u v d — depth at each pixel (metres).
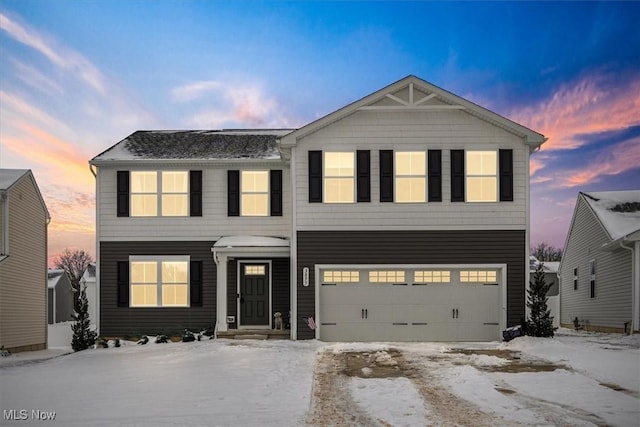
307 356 15.17
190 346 17.86
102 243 21.77
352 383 11.68
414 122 19.83
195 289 21.67
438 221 19.61
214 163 21.88
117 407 9.85
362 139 19.83
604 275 25.00
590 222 26.81
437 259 19.52
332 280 19.70
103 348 19.31
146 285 21.70
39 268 25.09
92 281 41.00
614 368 12.83
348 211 19.67
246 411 9.45
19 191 22.94
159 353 16.62
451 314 19.53
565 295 31.20
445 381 11.79
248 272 21.91
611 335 21.19
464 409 9.59
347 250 19.58
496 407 9.70
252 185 22.09
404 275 19.69
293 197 19.70
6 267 21.78
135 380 12.33
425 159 19.77
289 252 20.47
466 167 19.73
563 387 11.13
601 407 9.66
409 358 14.76
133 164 21.81
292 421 8.87
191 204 21.92
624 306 22.88
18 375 13.59
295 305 19.47
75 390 11.41
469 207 19.61
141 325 21.58
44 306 25.58
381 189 19.69
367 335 19.56
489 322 19.52
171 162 21.77
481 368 13.28
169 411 9.52
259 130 26.16
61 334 30.83
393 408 9.66
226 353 15.83
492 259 19.48
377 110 19.83
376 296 19.67
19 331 22.98
